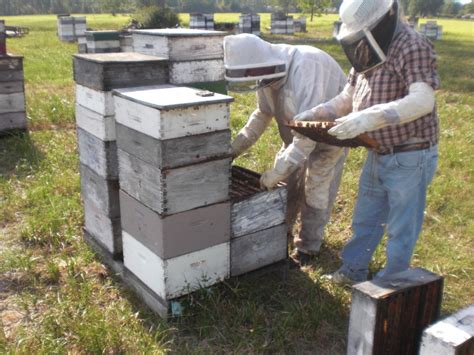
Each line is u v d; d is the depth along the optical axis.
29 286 3.62
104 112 3.35
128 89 3.25
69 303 3.33
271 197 3.42
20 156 6.12
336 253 4.19
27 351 2.88
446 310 3.44
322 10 42.31
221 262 3.29
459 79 12.66
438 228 4.64
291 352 3.03
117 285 3.60
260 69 3.21
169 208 2.95
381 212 3.37
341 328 3.21
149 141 2.89
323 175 3.73
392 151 2.93
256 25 26.48
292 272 3.83
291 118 3.52
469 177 5.79
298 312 3.23
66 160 5.96
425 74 2.59
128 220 3.33
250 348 3.01
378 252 4.05
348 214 4.91
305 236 3.98
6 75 6.59
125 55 3.65
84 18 22.73
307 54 3.35
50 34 26.86
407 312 2.55
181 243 3.06
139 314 3.28
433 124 2.89
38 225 4.32
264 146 6.45
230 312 3.25
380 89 2.80
